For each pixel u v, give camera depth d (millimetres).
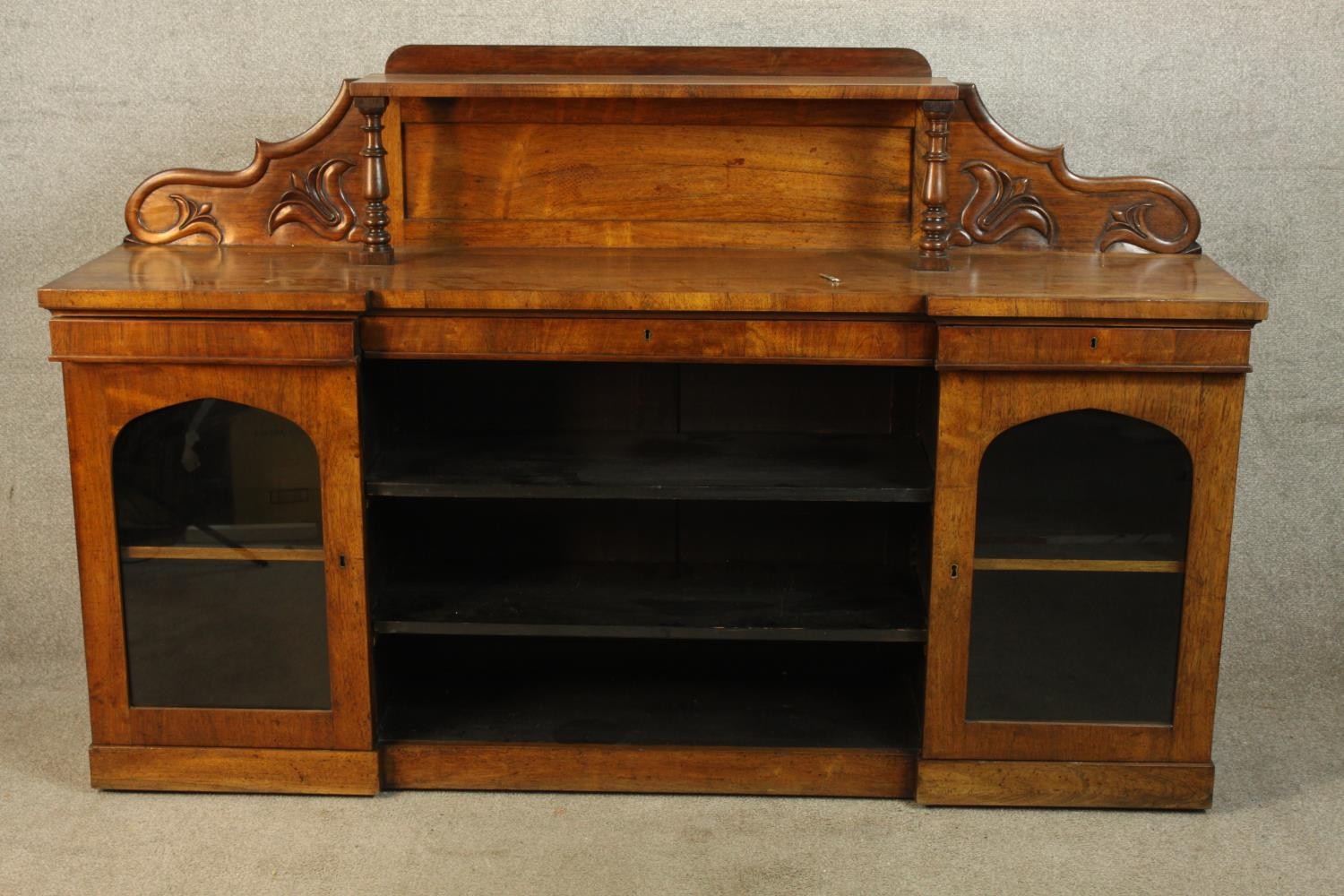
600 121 2812
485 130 2824
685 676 2961
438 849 2512
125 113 2996
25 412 3135
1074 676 2605
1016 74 2943
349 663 2623
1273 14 2887
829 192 2846
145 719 2668
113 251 2824
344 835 2557
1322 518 3133
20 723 2982
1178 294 2432
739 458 2734
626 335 2484
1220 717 3033
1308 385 3064
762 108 2799
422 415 2912
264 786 2689
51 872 2436
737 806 2670
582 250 2861
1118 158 2977
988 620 2578
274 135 3010
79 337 2479
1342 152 2947
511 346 2496
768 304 2439
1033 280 2561
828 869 2461
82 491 2566
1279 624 3191
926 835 2570
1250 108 2934
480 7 2947
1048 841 2551
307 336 2463
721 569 2930
